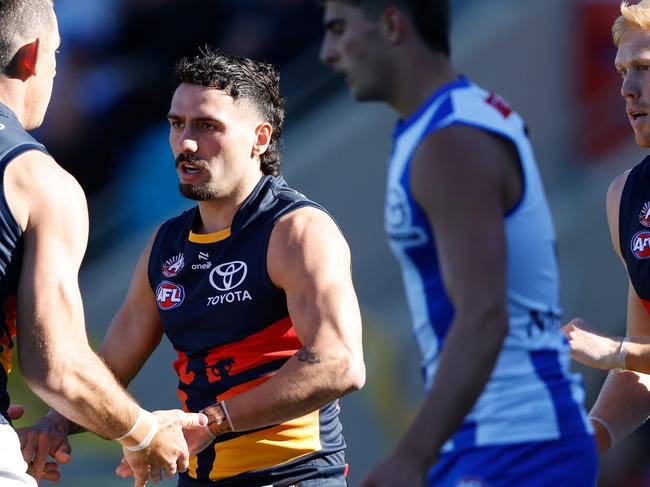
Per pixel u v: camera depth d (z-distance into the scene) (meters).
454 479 9.02
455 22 25.33
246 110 11.96
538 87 24.64
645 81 11.59
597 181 24.12
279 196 12.04
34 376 10.29
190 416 11.27
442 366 8.33
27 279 10.23
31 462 12.06
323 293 11.41
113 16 27.50
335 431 12.21
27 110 10.95
